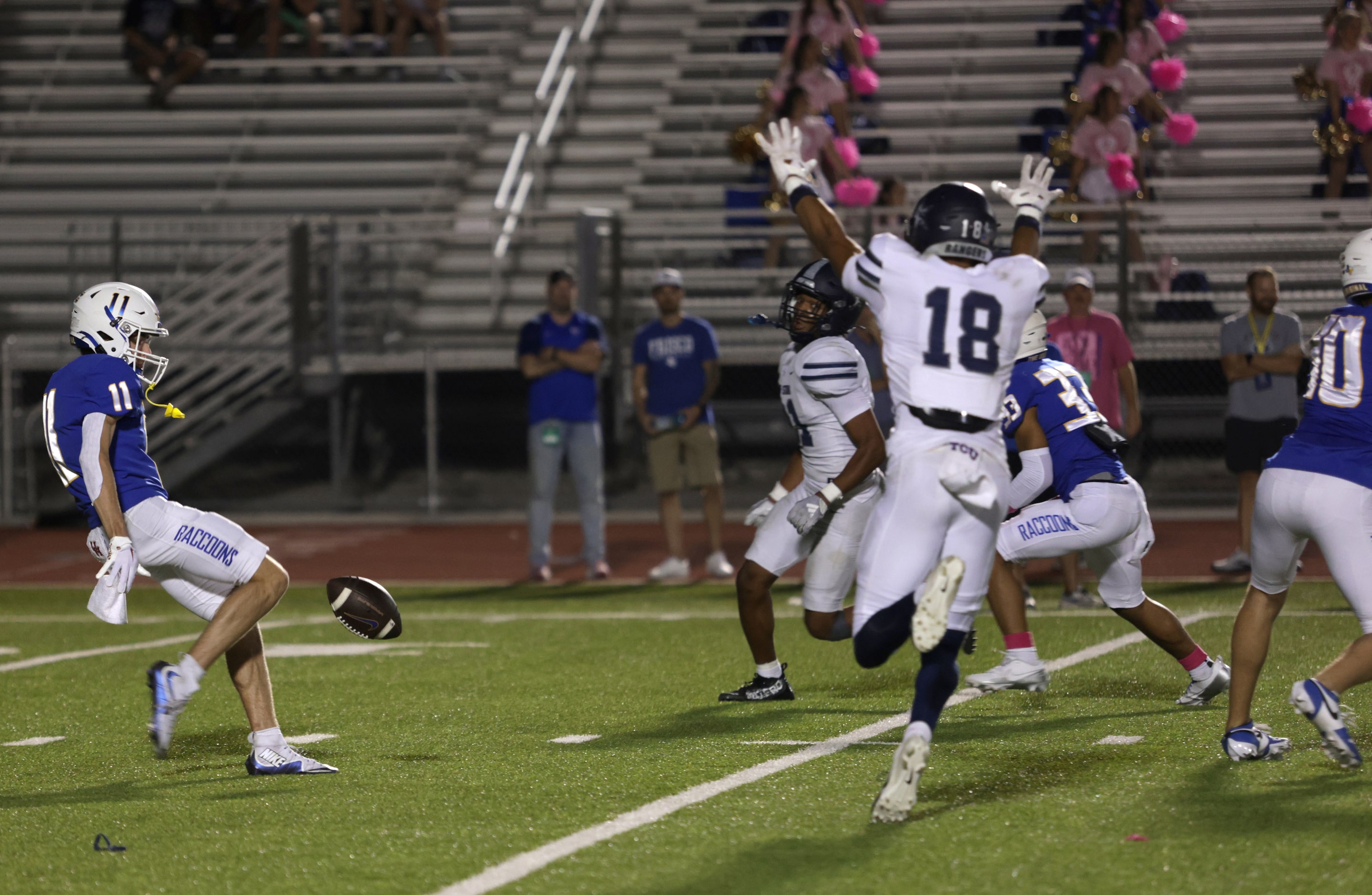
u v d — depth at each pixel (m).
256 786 17.52
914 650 27.23
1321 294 52.69
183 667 16.67
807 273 19.41
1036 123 62.31
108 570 16.48
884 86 65.50
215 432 54.69
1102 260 52.16
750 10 71.69
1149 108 56.88
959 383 15.09
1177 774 16.89
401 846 14.56
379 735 20.55
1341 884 12.81
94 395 16.98
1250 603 17.64
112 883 13.61
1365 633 16.64
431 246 61.44
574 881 13.30
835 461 20.59
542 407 39.72
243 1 71.31
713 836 14.67
